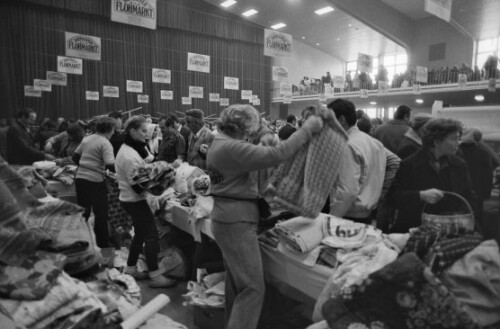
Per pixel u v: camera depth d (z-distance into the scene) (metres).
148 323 1.42
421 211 1.73
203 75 16.14
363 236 1.71
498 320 1.18
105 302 1.27
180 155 4.58
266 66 17.91
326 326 1.33
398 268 1.18
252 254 1.75
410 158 1.81
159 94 15.10
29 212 1.32
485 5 10.48
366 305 1.19
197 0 15.48
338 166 1.76
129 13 4.27
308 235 1.76
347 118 2.02
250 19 16.83
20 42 12.28
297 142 1.68
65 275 1.21
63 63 9.65
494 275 1.24
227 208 1.74
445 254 1.28
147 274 3.02
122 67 14.24
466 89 10.48
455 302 1.11
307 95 16.19
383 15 13.66
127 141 2.81
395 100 13.66
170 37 15.22
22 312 1.04
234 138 1.81
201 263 2.53
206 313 2.28
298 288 1.75
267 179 1.97
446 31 13.59
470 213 1.54
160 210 3.08
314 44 18.88
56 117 13.05
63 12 12.88
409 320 1.14
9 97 12.18
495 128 2.22
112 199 3.72
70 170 3.92
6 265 1.12
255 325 1.73
